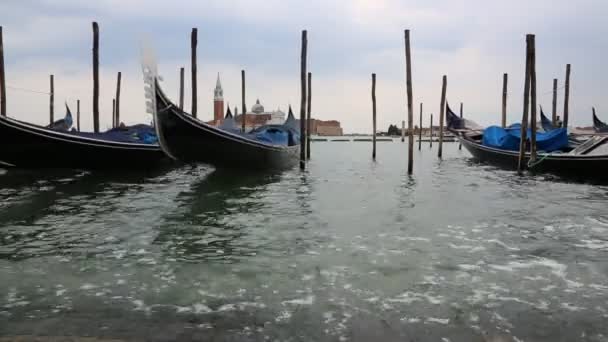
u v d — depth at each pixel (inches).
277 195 463.2
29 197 438.6
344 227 310.3
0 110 792.9
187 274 210.2
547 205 405.4
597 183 583.2
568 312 166.6
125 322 156.5
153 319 159.2
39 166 566.6
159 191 485.7
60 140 543.8
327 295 183.0
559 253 246.7
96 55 756.6
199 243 267.7
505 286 194.2
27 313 163.9
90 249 254.5
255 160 624.7
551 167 647.1
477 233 293.4
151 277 205.9
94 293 184.9
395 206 398.6
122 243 267.9
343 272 212.5
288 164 816.3
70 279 202.8
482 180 626.2
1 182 542.6
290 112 1013.2
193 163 573.3
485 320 159.6
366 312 166.1
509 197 457.7
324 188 525.3
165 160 664.4
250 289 190.1
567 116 967.6
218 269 217.6
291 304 173.3
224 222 327.3
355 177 666.2
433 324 156.3
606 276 207.8
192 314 163.8
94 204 401.1
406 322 157.8
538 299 179.3
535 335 148.3
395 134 5182.1
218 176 614.2
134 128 726.5
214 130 538.3
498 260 232.7
